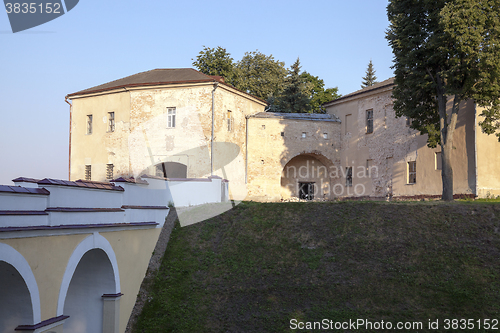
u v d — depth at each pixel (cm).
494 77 1694
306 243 1536
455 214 1512
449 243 1378
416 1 1880
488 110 1861
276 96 4009
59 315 965
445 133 1905
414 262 1333
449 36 1703
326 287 1312
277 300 1301
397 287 1255
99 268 1234
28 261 877
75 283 1262
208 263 1501
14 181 924
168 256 1538
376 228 1530
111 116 2664
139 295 1391
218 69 3609
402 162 2550
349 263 1393
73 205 1041
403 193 2525
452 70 1709
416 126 2034
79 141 2784
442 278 1251
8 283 876
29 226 875
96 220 1138
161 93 2492
